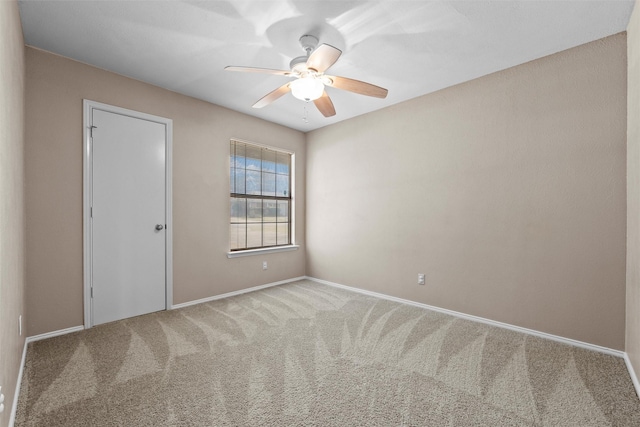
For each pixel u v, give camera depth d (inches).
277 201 174.4
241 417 60.3
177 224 128.4
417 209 132.1
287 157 180.1
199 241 135.7
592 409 63.2
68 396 66.4
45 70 95.5
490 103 110.3
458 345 93.3
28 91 92.2
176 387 70.3
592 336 89.7
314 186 180.1
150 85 119.6
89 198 104.1
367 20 80.7
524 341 95.9
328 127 171.8
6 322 56.7
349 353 88.0
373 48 94.0
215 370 77.9
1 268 52.2
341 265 164.6
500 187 108.0
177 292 128.3
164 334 100.0
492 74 109.9
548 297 97.8
